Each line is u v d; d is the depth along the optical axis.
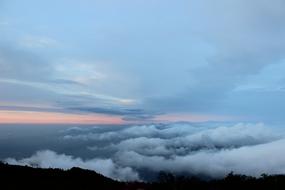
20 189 22.50
